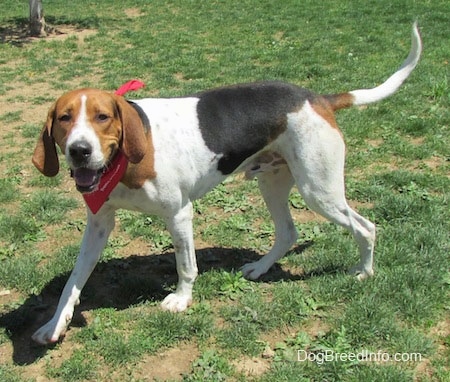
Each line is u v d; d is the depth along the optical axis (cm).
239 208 274
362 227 211
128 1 1002
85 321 207
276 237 229
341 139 207
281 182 223
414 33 212
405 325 196
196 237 255
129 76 538
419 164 302
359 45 578
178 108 200
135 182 189
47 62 611
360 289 210
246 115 203
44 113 444
